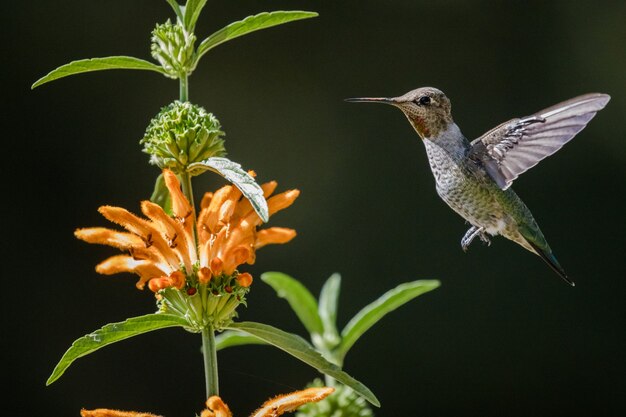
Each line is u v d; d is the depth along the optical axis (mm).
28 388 11883
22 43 12906
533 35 13555
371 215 13250
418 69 13664
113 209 4527
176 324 4445
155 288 4363
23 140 12648
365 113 13562
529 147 6738
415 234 13125
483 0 13648
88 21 13086
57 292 12219
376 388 12539
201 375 11938
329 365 4512
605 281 12844
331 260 13062
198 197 12828
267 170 13430
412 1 13758
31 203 12469
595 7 13445
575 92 13383
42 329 12086
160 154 4648
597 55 13383
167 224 4535
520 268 12828
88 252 12359
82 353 4219
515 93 13500
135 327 4336
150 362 11914
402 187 13320
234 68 13586
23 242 12320
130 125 12953
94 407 11797
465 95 13555
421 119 6965
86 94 12914
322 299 6512
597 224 13000
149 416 4316
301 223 13188
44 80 4555
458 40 13672
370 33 13750
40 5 13023
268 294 12797
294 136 13516
